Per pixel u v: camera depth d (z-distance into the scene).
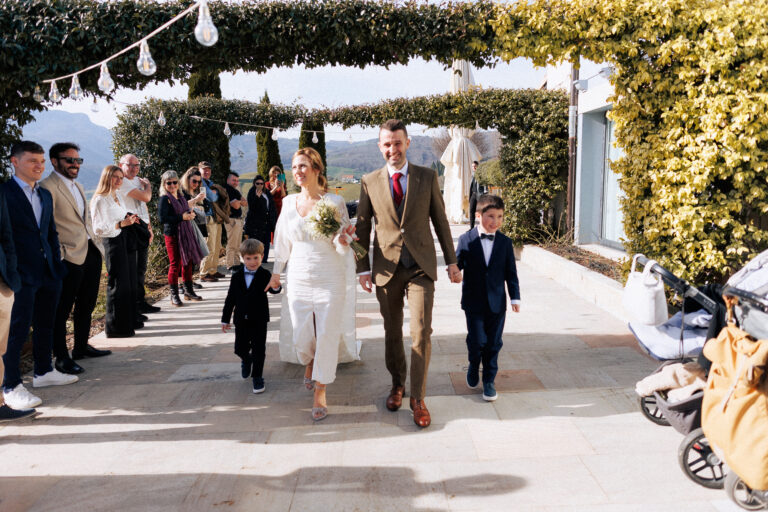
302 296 3.61
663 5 4.73
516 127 10.86
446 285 8.46
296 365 4.80
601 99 8.80
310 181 3.56
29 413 3.78
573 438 3.25
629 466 2.91
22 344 3.96
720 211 4.95
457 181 19.64
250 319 4.09
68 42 4.41
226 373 4.62
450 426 3.46
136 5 4.55
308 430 3.47
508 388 4.07
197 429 3.52
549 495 2.65
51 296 4.29
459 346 5.18
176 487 2.82
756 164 4.77
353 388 4.17
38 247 4.05
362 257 3.59
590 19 4.92
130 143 10.71
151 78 5.05
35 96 4.55
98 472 3.00
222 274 9.74
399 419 3.59
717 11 4.72
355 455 3.12
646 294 2.89
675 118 5.07
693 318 3.01
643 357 4.64
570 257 8.84
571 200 10.16
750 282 2.62
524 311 6.43
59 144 4.51
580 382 4.13
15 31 4.32
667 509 2.51
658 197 5.24
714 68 4.73
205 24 2.26
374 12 4.89
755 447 2.14
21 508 2.66
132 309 5.90
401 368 3.74
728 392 2.24
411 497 2.67
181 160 10.97
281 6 4.78
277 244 3.79
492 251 3.73
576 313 6.27
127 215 5.62
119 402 4.01
